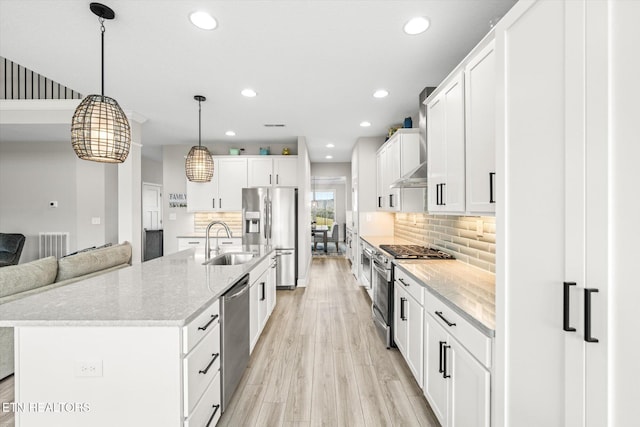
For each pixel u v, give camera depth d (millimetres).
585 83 788
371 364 2590
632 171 683
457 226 2791
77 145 1775
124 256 3438
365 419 1918
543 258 950
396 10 1865
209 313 1641
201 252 3291
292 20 1961
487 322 1286
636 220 676
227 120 4203
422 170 2709
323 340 3066
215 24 1994
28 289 2309
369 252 3998
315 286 5230
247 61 2510
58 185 5480
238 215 5789
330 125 4457
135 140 3912
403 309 2461
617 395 713
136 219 3924
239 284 2158
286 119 4148
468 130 1857
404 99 3383
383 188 4492
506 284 1133
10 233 5402
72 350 1313
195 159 3473
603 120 742
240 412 1982
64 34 2098
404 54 2396
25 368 1314
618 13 706
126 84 2975
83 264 2785
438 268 2416
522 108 1049
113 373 1315
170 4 1797
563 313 827
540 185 963
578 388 811
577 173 814
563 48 862
